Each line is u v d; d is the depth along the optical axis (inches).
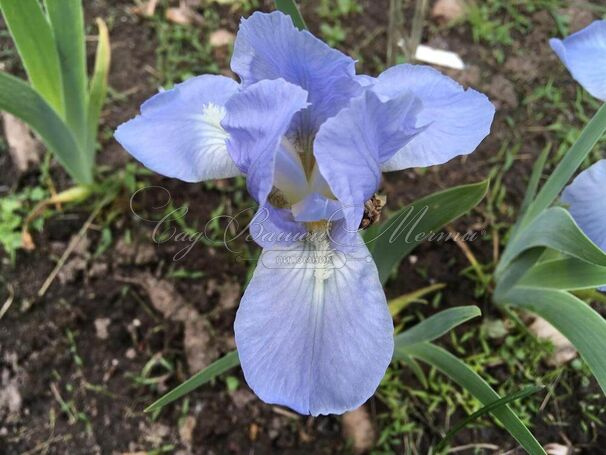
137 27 9.2
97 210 7.9
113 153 8.3
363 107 3.9
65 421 7.0
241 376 7.2
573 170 5.7
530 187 6.8
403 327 7.6
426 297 7.7
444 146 5.1
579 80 5.6
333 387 4.3
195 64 9.0
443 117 5.1
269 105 4.1
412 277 7.8
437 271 7.8
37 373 7.2
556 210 5.4
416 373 6.6
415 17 7.8
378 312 4.4
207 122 5.3
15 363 7.2
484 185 5.0
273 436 6.9
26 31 6.1
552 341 7.4
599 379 4.9
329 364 4.3
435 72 5.2
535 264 6.4
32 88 6.2
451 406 7.1
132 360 7.3
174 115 5.3
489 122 5.0
